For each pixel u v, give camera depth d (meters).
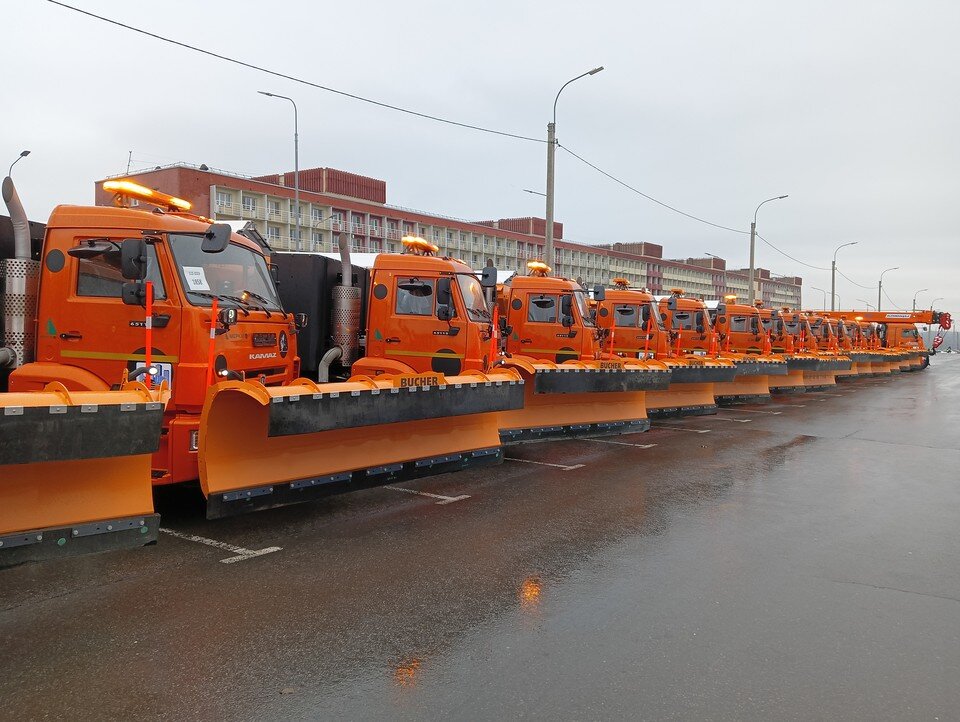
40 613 4.36
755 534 6.46
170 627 4.19
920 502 7.89
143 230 6.30
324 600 4.66
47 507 4.79
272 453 6.46
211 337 6.12
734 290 128.38
